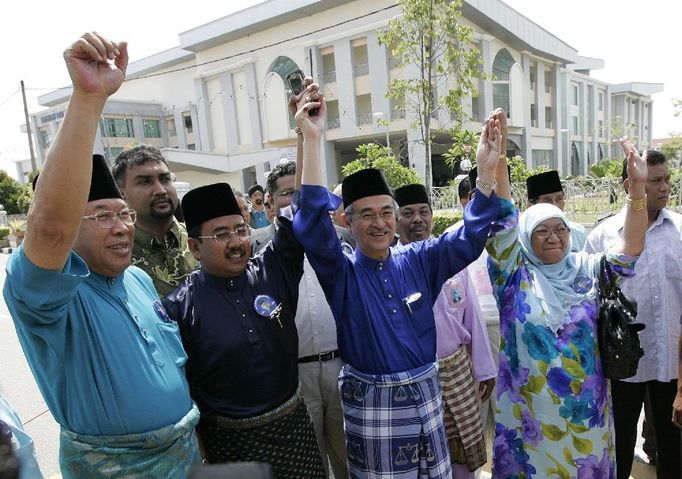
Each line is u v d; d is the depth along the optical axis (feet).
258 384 6.45
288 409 6.63
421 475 6.85
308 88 7.10
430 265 7.51
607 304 7.34
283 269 7.23
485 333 9.46
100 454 5.12
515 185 37.60
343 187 7.51
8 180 92.79
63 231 4.39
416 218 10.33
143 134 116.26
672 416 8.61
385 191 7.22
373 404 6.86
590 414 7.27
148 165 8.26
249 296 6.79
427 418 6.84
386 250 7.38
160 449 5.39
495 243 7.76
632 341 7.10
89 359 5.22
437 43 38.29
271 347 6.59
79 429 5.19
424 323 7.21
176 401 5.62
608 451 7.48
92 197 5.45
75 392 5.17
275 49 89.71
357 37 79.15
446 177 102.99
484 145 7.21
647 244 9.24
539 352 7.45
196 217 6.62
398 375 6.84
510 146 99.91
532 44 95.40
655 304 9.07
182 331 6.59
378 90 77.77
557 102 113.50
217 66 99.91
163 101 119.85
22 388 16.79
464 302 9.24
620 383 9.08
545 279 7.67
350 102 81.97
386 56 76.28
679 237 9.10
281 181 10.97
